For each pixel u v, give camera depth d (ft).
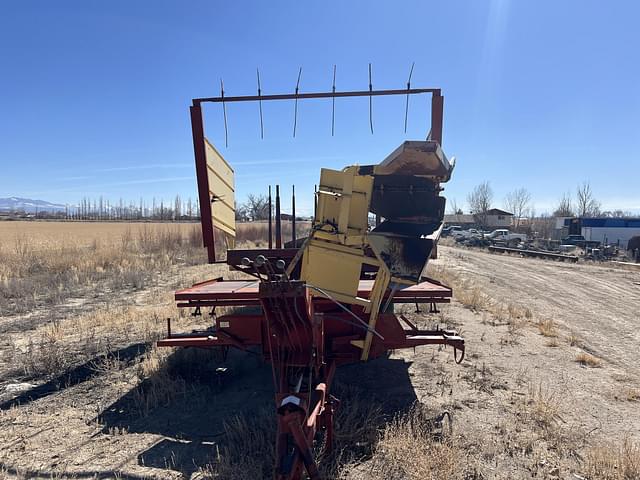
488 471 11.70
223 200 23.53
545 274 66.08
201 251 80.94
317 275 14.37
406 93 20.52
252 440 13.03
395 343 15.72
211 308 30.14
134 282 45.55
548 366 20.57
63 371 19.11
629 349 25.12
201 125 19.63
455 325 27.96
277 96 19.72
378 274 14.80
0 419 14.76
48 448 12.91
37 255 61.36
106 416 14.98
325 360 15.17
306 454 9.20
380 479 11.21
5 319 29.78
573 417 15.20
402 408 15.47
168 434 13.71
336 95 19.89
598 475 11.54
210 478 11.28
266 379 18.17
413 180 16.29
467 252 116.67
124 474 11.52
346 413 14.47
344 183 14.16
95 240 84.79
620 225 154.20
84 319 28.48
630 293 48.24
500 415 15.05
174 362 19.06
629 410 15.88
